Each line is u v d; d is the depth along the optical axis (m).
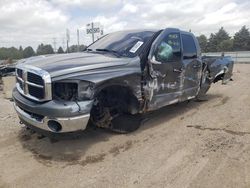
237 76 16.23
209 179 3.76
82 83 4.21
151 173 3.93
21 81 4.68
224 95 9.44
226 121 6.16
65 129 4.11
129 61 4.96
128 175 3.88
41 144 4.94
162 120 6.30
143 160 4.32
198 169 4.03
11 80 10.04
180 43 6.18
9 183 3.73
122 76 4.69
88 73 4.30
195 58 6.73
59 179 3.81
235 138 5.09
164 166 4.13
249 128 5.66
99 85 4.36
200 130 5.57
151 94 5.38
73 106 4.08
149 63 5.21
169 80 5.82
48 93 4.05
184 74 6.32
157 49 5.44
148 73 5.26
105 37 6.39
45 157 4.46
